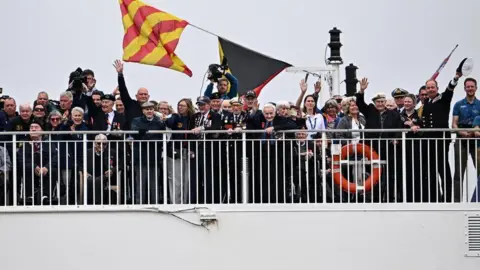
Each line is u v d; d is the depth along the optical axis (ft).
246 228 161.38
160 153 164.25
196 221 160.97
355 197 165.78
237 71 190.70
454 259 162.50
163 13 182.80
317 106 186.39
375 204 161.99
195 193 164.45
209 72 178.91
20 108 164.45
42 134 161.17
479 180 164.35
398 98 171.63
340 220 161.89
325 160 164.55
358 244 161.99
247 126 164.45
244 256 161.48
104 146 164.96
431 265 162.50
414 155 164.76
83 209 160.04
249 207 161.27
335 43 198.49
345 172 167.53
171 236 161.27
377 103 165.37
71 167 164.76
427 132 164.76
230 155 164.96
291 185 161.89
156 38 182.29
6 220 159.74
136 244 160.86
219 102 166.71
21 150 163.32
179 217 160.86
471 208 162.20
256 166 164.45
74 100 170.81
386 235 162.20
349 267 162.09
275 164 162.40
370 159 163.43
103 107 167.94
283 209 161.48
